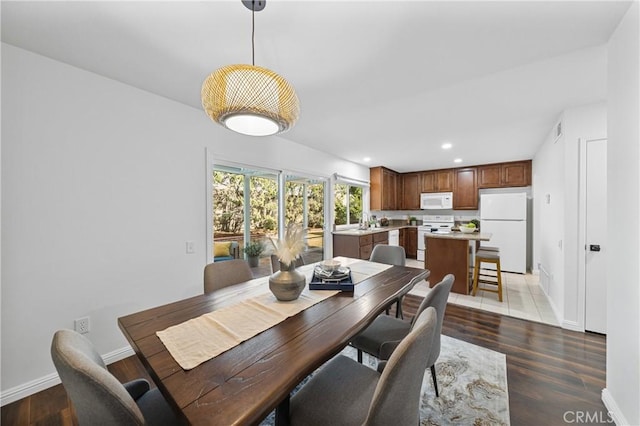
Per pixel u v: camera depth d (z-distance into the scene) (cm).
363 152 435
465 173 561
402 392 76
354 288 169
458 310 299
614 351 143
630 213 127
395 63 173
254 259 367
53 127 170
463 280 355
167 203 229
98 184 190
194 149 249
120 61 173
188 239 244
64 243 176
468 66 177
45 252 168
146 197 216
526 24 135
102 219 192
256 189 368
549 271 322
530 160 490
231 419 64
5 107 153
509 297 344
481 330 248
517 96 223
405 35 145
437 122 290
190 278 245
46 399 160
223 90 109
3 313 154
